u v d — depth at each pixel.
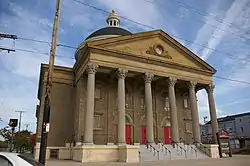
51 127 29.36
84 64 27.06
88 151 21.86
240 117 66.94
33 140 35.84
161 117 32.84
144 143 30.30
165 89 34.19
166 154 24.55
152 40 29.95
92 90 24.23
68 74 32.12
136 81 32.09
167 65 29.47
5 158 6.43
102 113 29.05
